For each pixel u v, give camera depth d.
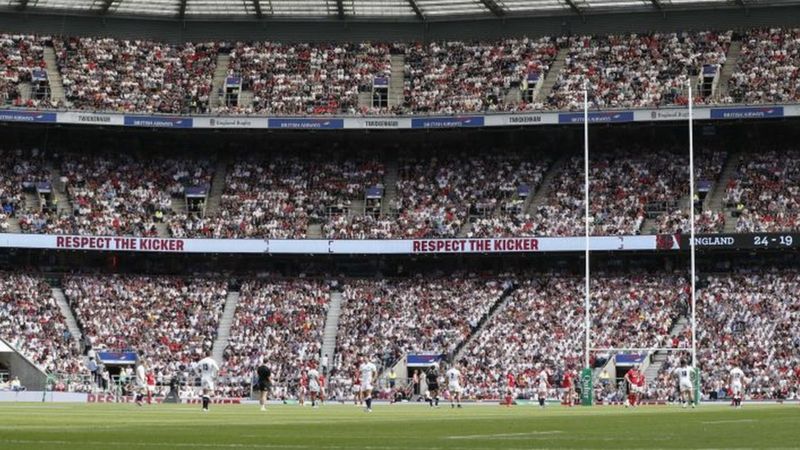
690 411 58.28
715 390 89.06
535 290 101.81
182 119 107.25
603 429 29.84
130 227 104.31
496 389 92.38
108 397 86.00
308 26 115.31
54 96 107.94
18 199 104.50
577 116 104.00
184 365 96.00
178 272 106.38
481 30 114.62
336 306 102.25
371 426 32.50
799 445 22.09
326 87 111.44
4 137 108.62
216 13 114.94
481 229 104.12
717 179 104.69
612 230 101.69
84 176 107.94
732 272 100.38
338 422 37.44
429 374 77.62
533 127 106.25
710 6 109.56
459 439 24.06
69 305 99.62
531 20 113.88
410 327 99.38
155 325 99.31
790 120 102.94
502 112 105.38
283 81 111.81
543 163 109.50
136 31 114.19
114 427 30.12
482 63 112.44
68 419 39.31
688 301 97.38
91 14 112.88
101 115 105.88
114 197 106.94
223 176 110.44
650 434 26.69
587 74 109.38
